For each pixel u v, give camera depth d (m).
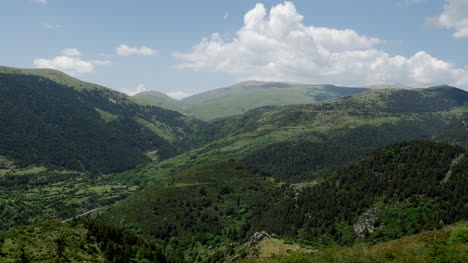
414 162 132.25
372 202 122.81
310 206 137.12
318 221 126.25
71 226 100.31
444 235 58.41
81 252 86.00
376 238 107.12
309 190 153.00
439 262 45.06
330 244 111.75
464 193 111.19
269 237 104.31
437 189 115.50
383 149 148.12
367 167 142.62
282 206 155.38
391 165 136.12
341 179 144.75
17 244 78.19
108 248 95.50
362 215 118.06
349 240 111.31
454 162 127.88
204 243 152.38
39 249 79.12
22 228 88.12
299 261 60.47
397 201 117.38
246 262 81.44
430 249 48.56
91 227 104.62
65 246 85.56
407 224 107.00
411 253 49.78
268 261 71.06
